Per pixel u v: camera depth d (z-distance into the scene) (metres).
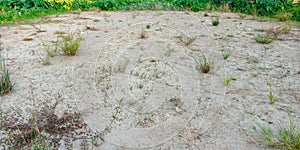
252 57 3.78
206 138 2.08
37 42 4.36
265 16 7.84
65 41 3.89
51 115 2.34
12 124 2.20
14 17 6.62
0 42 4.34
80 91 2.75
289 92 2.76
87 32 5.15
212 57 3.75
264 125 2.21
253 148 1.95
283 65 3.47
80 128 2.19
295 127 2.16
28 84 2.85
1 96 2.60
